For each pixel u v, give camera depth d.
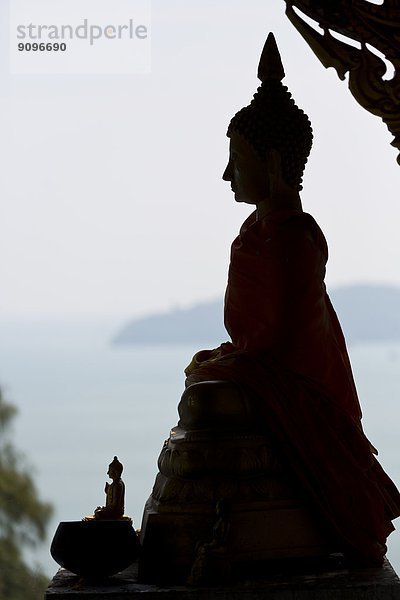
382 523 8.89
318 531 8.67
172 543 8.48
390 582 8.24
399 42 9.91
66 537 8.33
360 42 9.89
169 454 8.71
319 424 8.79
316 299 8.86
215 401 8.57
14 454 26.06
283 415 8.64
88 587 8.36
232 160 9.41
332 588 8.13
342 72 9.89
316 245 8.95
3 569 24.09
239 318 9.04
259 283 8.88
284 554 8.53
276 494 8.59
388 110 9.90
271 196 9.23
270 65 9.38
